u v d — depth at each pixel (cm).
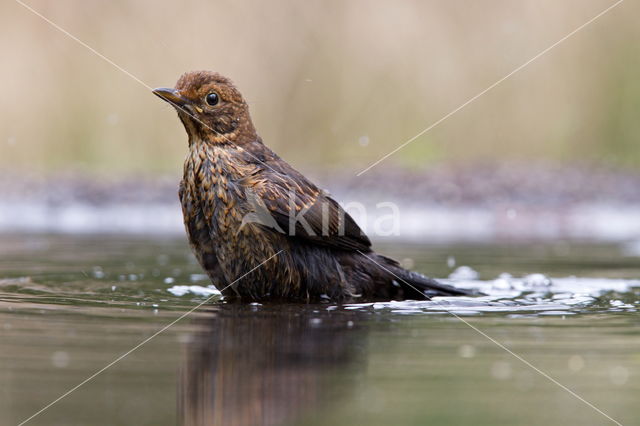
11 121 2041
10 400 446
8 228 1620
